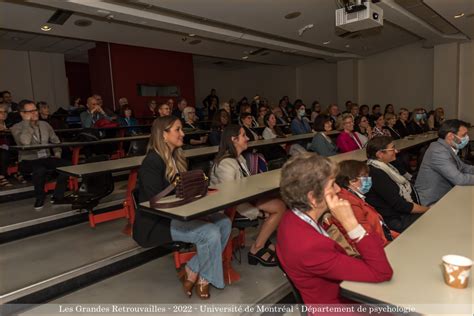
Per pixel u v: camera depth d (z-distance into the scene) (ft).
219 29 21.40
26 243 8.85
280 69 40.04
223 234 6.93
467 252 4.28
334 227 4.70
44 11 17.06
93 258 7.84
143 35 22.30
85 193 9.48
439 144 8.25
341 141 14.35
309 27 21.18
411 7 18.71
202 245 6.45
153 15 17.83
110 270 7.84
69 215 10.14
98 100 18.61
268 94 41.52
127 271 8.08
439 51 27.89
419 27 21.98
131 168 9.18
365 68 33.65
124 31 21.16
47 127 12.61
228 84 43.83
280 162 10.39
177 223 6.56
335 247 3.97
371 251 3.61
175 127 6.95
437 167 8.15
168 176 6.91
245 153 11.23
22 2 15.74
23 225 9.20
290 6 17.69
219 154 8.40
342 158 10.87
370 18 13.88
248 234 10.18
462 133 8.00
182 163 7.62
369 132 17.11
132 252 8.27
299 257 3.75
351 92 33.65
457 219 5.49
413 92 30.89
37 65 29.58
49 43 26.25
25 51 28.91
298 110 20.94
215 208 5.64
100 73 26.13
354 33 23.80
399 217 7.51
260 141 14.82
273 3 17.10
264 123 18.85
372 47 29.45
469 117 27.55
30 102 11.99
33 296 6.61
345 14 14.37
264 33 23.06
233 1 16.35
